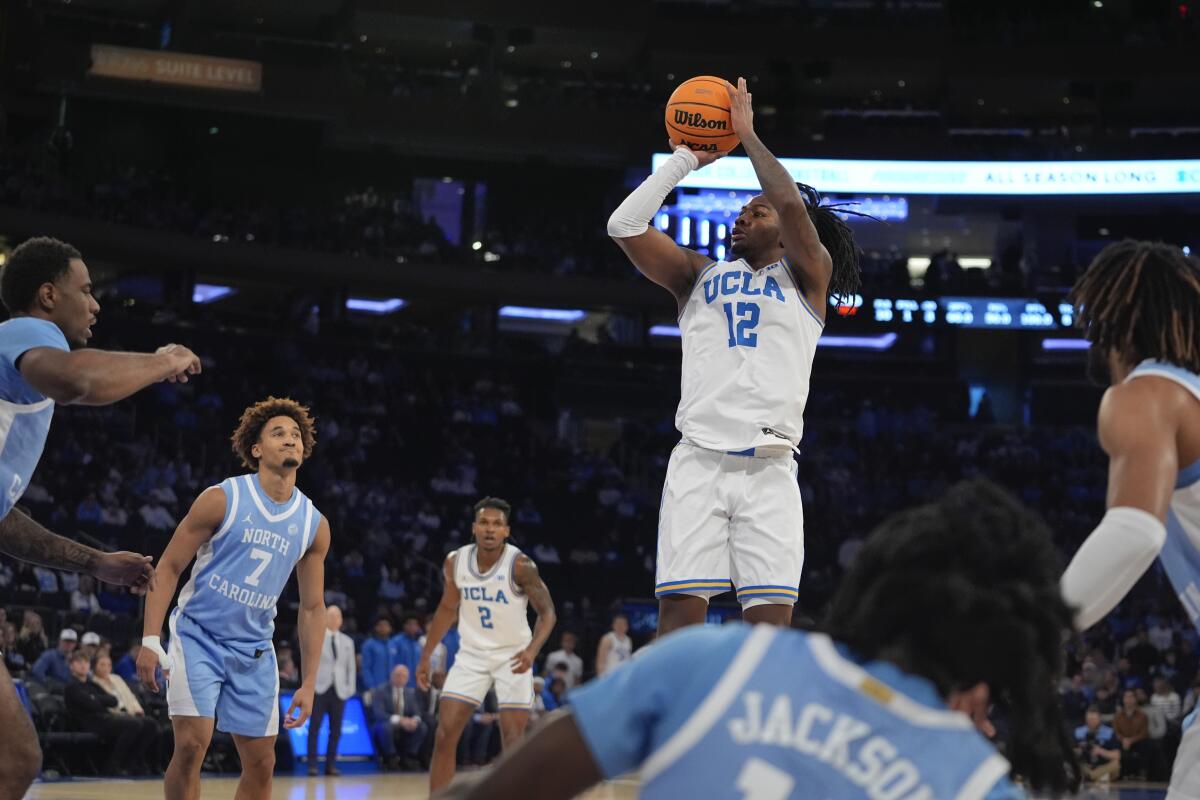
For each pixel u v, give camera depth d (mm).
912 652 1498
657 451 27422
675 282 4527
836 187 29156
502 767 1502
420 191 31156
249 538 5293
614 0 28688
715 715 1471
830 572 23422
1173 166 28344
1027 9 30469
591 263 29922
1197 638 20312
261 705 5332
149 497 19156
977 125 30172
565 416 28375
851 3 29656
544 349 28484
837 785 1440
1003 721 1702
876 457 26844
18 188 24688
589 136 28844
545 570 22406
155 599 5172
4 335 3553
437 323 30828
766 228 4402
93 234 25188
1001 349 30141
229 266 26906
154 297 27250
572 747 1487
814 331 4383
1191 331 2600
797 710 1466
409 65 30141
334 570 19297
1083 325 2807
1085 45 29062
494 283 28797
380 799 9336
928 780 1436
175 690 5125
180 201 28375
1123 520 2373
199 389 23781
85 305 3814
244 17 28312
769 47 29078
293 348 25734
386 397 25766
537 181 31094
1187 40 28969
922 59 29172
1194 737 2609
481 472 24891
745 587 4164
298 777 12586
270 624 5449
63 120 28031
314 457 23406
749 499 4184
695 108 4434
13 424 3553
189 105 26641
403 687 14531
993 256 32594
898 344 29766
